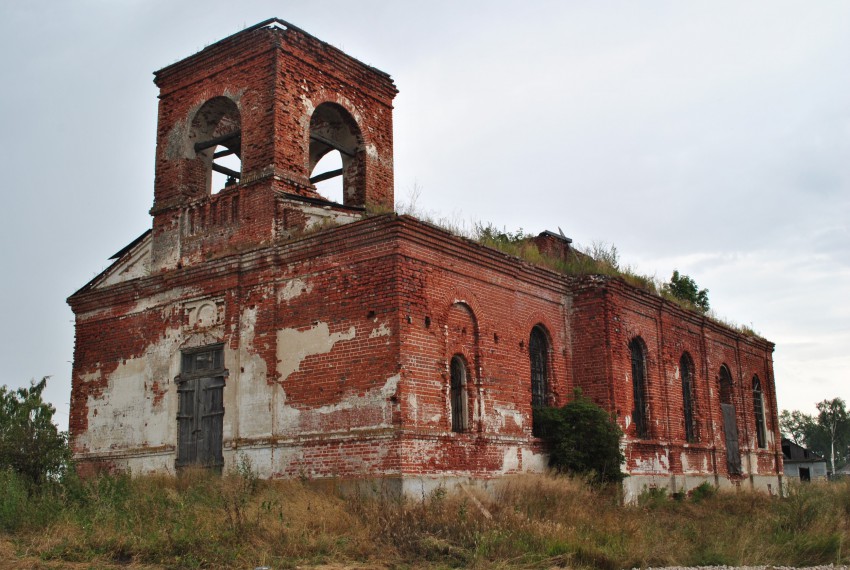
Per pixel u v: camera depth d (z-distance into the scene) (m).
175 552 12.08
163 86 22.61
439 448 16.64
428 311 17.14
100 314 22.09
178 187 21.52
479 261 18.91
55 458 17.48
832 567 13.49
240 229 19.84
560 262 23.20
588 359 21.86
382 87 23.20
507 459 18.62
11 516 13.92
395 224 16.62
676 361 25.86
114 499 15.20
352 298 17.09
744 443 30.25
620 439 21.08
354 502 14.83
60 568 11.18
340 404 16.78
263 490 16.12
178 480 17.42
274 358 18.05
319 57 21.38
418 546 12.67
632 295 23.41
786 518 16.81
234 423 18.30
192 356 19.77
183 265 20.77
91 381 21.83
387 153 23.02
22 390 18.53
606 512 16.81
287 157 20.02
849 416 83.06
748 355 32.53
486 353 18.75
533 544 13.04
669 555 13.55
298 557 12.04
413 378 16.36
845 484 23.05
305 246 17.98
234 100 20.89
